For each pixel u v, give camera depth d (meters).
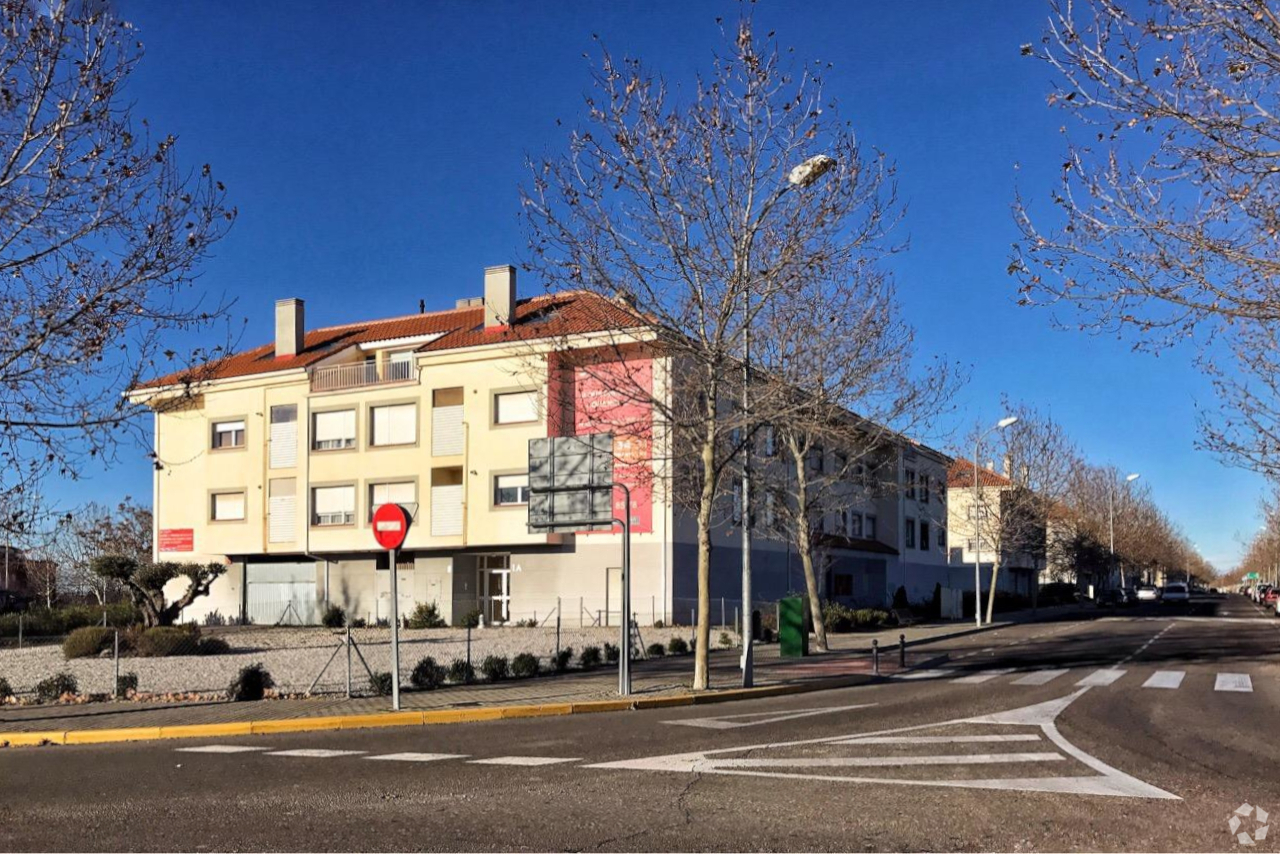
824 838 7.33
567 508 17.59
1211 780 9.62
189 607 46.88
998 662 24.73
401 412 42.28
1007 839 7.29
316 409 43.72
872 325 26.92
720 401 22.77
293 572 45.38
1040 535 59.28
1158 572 132.88
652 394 19.95
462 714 15.42
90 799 9.14
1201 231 11.26
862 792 9.00
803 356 21.64
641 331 17.83
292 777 10.19
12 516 14.41
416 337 44.09
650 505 37.38
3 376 13.39
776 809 8.30
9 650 29.58
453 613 40.34
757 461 28.50
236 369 46.94
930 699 16.89
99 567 30.08
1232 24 10.23
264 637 34.22
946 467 51.88
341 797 9.01
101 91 13.63
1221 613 58.78
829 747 11.72
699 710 16.34
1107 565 77.69
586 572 39.09
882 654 27.66
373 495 42.47
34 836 7.63
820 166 16.45
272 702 16.75
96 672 21.83
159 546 47.12
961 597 51.25
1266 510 67.06
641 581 37.34
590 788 9.32
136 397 18.45
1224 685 18.80
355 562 44.06
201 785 9.80
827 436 27.08
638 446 21.30
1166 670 21.84
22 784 10.09
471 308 47.84
